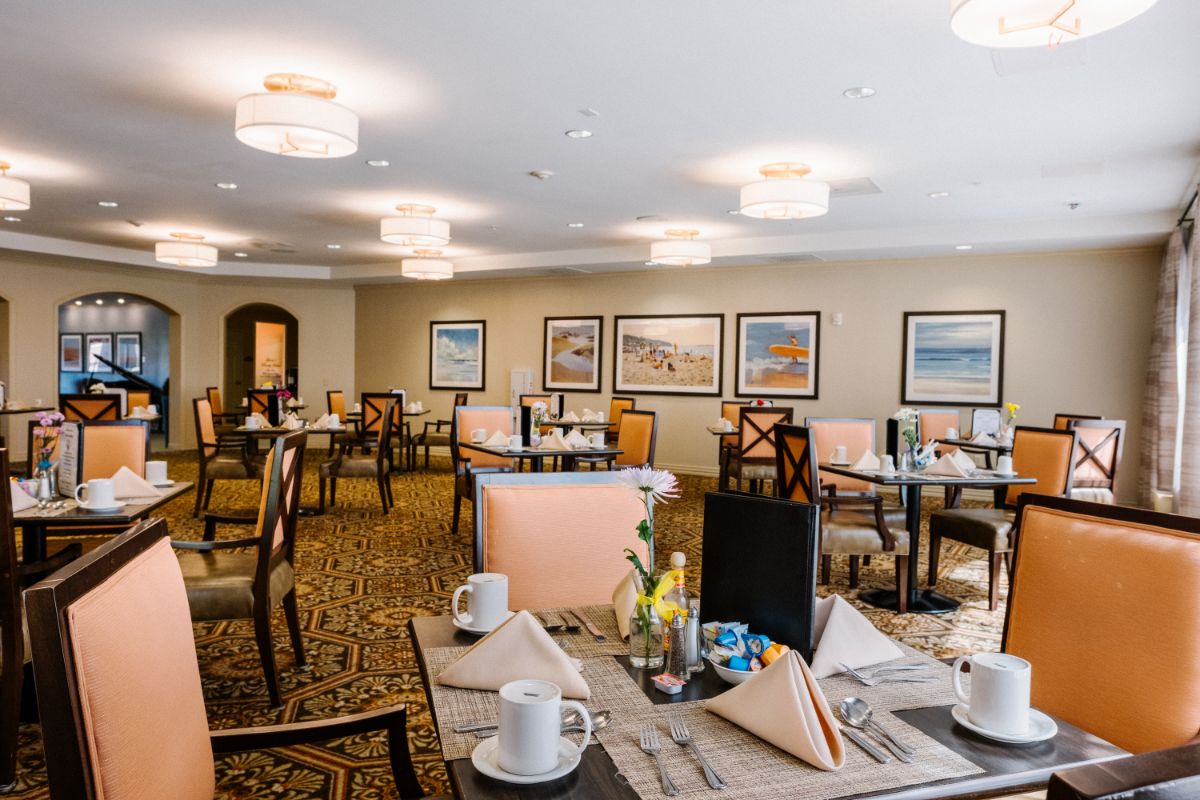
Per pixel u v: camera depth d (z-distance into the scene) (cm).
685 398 980
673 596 136
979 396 816
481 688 121
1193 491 458
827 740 104
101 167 575
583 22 325
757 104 421
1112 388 761
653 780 94
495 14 319
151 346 1495
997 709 108
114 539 102
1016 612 156
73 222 805
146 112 447
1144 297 748
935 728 110
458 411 604
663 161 538
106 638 86
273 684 271
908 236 766
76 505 295
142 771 91
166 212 746
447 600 410
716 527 146
